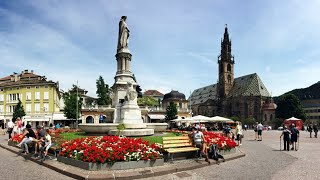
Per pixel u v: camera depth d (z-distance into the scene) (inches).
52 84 2783.0
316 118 4913.9
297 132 839.1
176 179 422.0
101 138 559.5
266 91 4338.1
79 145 517.3
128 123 884.0
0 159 613.0
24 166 525.3
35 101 2795.3
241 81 4682.6
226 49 4877.0
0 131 1886.1
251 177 438.3
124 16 1098.1
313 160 617.0
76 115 2477.9
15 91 2866.6
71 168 469.7
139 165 474.6
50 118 2753.4
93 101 4188.0
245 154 691.4
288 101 3572.8
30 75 3046.3
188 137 629.9
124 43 1080.2
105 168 453.4
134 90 1048.2
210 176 443.8
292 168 515.5
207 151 580.4
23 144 669.3
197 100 5698.8
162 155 515.5
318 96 5098.4
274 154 720.3
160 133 954.7
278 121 3560.5
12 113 2849.4
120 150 469.1
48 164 512.7
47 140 579.2
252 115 4202.8
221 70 4874.5
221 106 4805.6
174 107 2970.0
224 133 1151.0
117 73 1082.1
